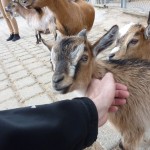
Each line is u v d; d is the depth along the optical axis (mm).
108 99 287
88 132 235
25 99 815
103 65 474
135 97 475
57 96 796
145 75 486
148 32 700
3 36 1874
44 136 205
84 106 239
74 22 1062
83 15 1142
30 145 197
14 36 1648
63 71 396
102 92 293
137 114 485
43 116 219
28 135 198
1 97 857
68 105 235
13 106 785
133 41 698
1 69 1125
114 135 586
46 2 1014
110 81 317
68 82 398
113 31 436
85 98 252
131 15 1729
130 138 505
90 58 432
